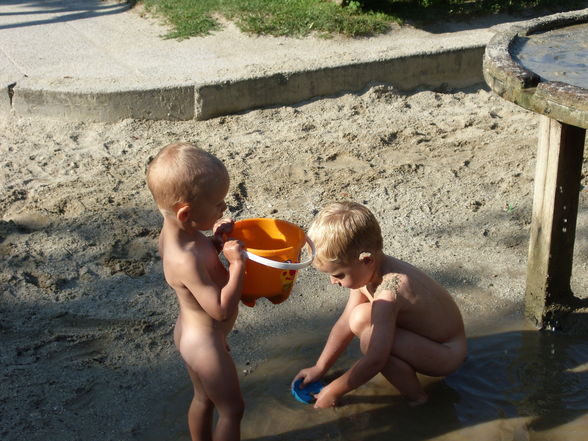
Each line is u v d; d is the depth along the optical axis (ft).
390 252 11.45
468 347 9.74
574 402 8.97
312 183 13.23
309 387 9.18
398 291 8.54
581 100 8.05
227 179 7.90
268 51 17.48
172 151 7.80
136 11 20.99
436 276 10.95
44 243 11.60
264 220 8.48
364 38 18.29
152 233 11.90
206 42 18.20
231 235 8.41
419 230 11.96
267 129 15.29
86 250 11.48
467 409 8.91
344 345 9.14
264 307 10.46
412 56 16.84
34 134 15.10
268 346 9.83
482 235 11.82
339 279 8.49
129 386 9.23
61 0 22.84
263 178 13.38
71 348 9.73
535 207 9.73
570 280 10.47
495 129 15.23
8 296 10.54
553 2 20.76
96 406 8.97
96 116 15.49
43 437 8.58
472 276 10.96
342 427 8.71
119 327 10.05
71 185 13.19
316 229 8.39
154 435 8.63
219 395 8.00
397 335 8.71
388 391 9.16
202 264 7.86
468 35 18.29
